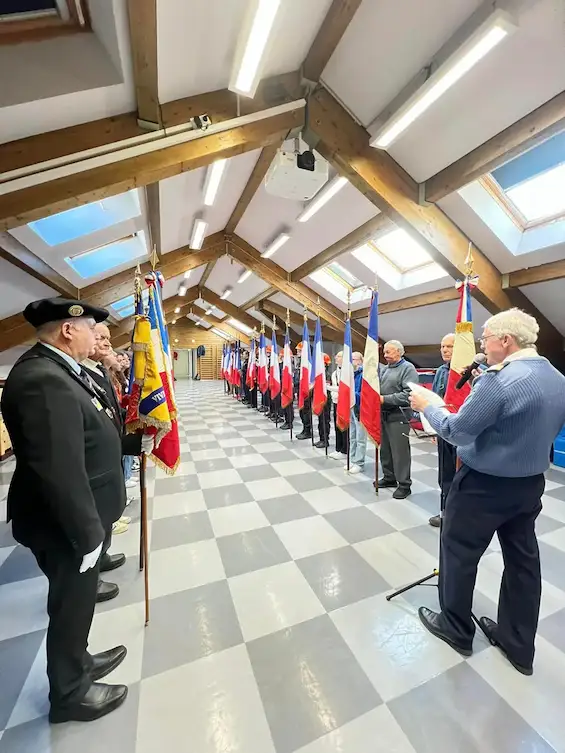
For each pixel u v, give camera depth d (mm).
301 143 3109
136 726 1120
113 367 2713
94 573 1129
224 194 4168
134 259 4824
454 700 1201
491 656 1377
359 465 3811
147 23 1457
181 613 1623
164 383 2061
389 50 2129
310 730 1108
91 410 1173
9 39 1574
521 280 3668
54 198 2039
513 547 1312
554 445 3783
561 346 4395
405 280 5086
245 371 9297
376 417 2941
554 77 2012
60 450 941
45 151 1975
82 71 1717
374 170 2926
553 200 3070
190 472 3635
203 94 2305
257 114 2430
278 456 4219
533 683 1260
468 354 2338
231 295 9656
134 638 1473
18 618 1617
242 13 1673
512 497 1233
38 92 1672
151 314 2166
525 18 1739
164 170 2275
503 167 3002
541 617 1589
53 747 1060
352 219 4215
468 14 1803
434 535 2326
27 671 1329
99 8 1456
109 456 1229
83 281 4430
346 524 2480
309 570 1952
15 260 3080
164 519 2576
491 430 1223
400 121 2334
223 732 1103
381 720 1137
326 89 2623
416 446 4680
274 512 2682
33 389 960
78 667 1134
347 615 1610
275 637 1482
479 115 2381
